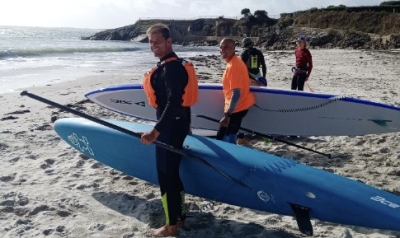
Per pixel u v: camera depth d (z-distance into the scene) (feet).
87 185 14.73
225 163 11.48
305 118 19.44
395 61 80.94
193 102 10.61
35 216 12.30
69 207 12.96
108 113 27.48
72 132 15.05
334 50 138.92
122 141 13.51
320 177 10.88
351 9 214.28
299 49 27.68
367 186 10.71
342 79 48.44
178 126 10.47
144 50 150.71
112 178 15.49
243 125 19.86
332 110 19.13
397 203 10.05
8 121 24.72
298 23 221.87
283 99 19.26
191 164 11.85
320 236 11.12
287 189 10.72
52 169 16.35
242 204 11.64
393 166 16.84
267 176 10.96
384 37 158.51
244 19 257.55
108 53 120.78
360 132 19.13
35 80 47.32
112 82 44.91
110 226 11.70
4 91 37.65
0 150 18.72
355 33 172.76
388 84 43.91
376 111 18.57
